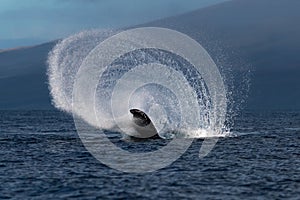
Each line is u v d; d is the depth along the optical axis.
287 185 57.62
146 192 53.38
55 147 94.00
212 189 55.00
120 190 54.28
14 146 96.44
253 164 73.44
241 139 111.69
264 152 88.12
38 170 66.94
